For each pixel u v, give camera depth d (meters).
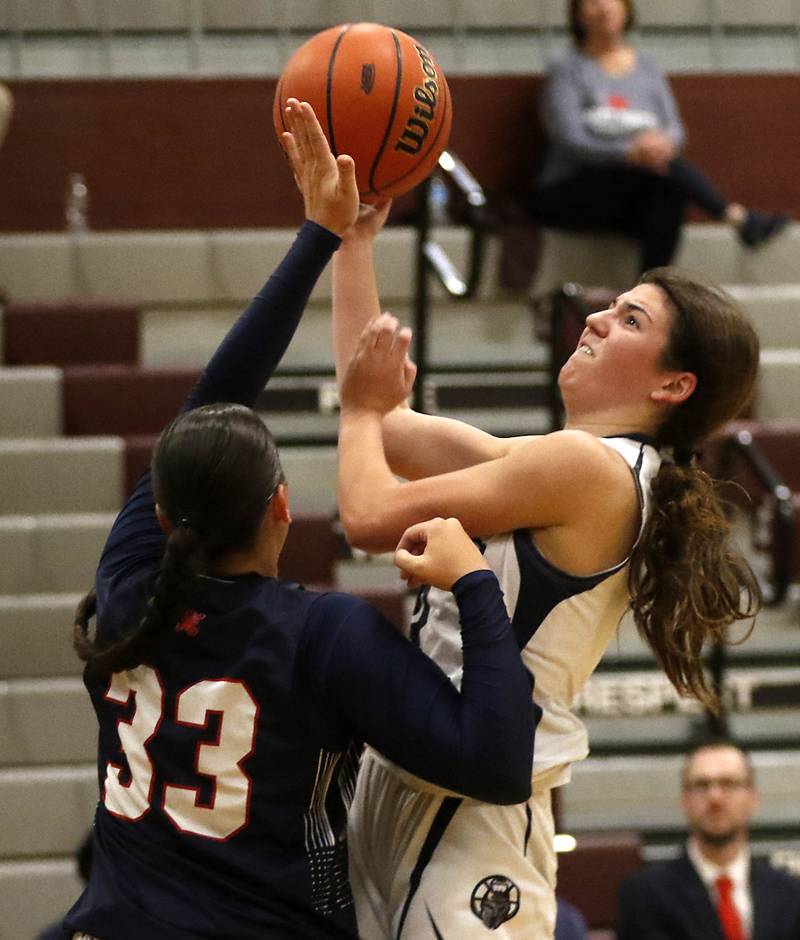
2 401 14.91
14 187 17.28
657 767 13.73
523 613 4.94
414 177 5.65
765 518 14.32
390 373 5.07
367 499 4.93
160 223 17.44
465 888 4.88
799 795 13.84
